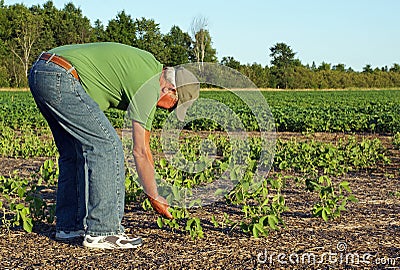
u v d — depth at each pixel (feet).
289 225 16.78
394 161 32.91
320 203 19.26
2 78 189.98
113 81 13.71
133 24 196.03
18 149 36.63
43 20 228.63
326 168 27.71
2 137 45.37
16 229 16.19
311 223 17.06
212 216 17.12
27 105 85.71
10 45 213.05
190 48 153.79
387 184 24.82
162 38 174.81
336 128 56.44
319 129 57.31
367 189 23.48
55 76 13.29
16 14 220.23
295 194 22.09
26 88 188.34
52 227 16.38
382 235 15.62
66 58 13.58
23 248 14.24
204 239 15.12
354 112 76.59
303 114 68.49
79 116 13.48
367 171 28.96
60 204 14.98
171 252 13.89
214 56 146.41
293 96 156.04
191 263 13.02
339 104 111.96
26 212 15.74
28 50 211.82
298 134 54.80
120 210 14.19
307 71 229.04
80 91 13.48
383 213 18.58
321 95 163.32
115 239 14.07
